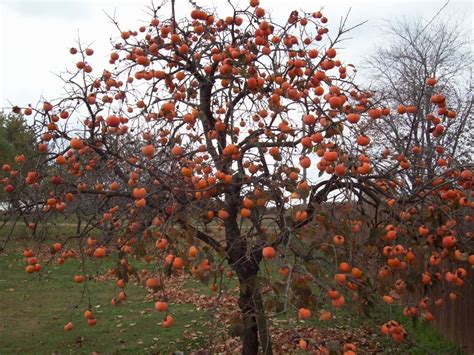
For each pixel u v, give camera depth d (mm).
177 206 3057
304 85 3457
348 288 2691
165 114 3232
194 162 3543
